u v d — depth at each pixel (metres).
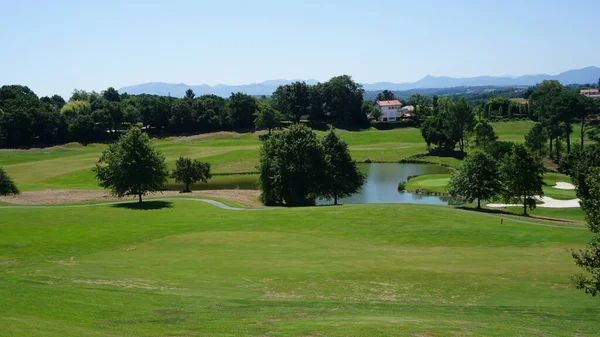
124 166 69.69
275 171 77.38
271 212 60.72
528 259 37.00
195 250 40.75
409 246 43.16
